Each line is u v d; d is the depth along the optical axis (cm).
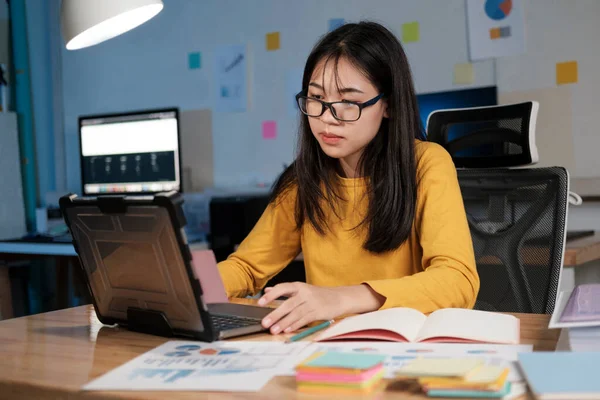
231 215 288
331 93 133
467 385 69
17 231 373
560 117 277
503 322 102
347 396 72
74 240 113
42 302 354
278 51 336
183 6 360
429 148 146
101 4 177
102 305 115
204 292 102
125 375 84
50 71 393
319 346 94
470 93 292
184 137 362
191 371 84
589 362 74
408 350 90
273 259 158
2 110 377
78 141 374
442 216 135
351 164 146
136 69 375
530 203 171
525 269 168
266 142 341
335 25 321
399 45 141
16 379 85
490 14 287
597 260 261
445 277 122
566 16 275
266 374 81
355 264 147
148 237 99
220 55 350
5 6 387
